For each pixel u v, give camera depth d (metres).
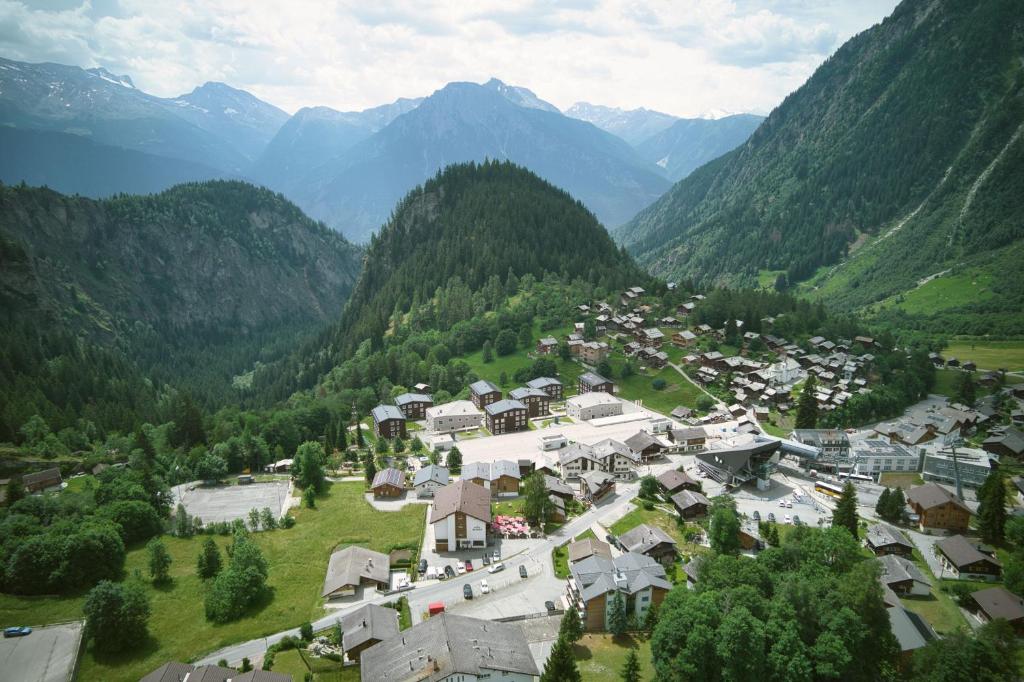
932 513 149.12
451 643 86.75
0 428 198.25
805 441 195.12
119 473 172.00
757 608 91.56
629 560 117.38
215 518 155.62
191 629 109.19
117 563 124.19
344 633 102.69
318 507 160.50
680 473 169.62
